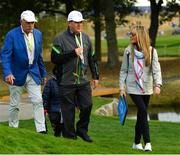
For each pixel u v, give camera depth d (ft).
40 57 60.64
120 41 425.28
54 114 62.44
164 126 87.66
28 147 44.34
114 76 186.50
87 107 57.82
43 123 59.98
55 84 61.98
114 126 85.61
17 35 58.90
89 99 58.08
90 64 58.65
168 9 236.02
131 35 57.21
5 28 215.72
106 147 52.85
